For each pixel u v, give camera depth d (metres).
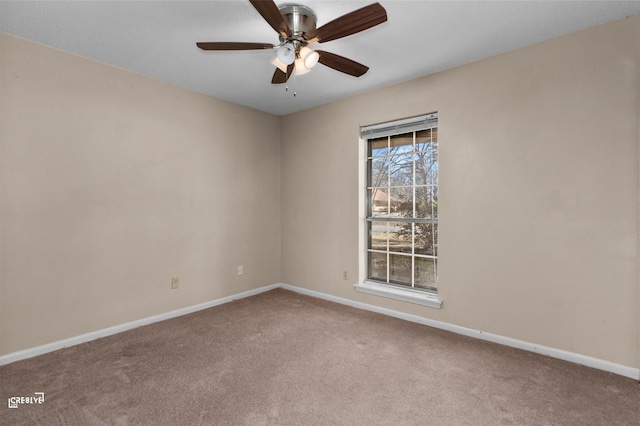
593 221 2.26
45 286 2.48
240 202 3.89
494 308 2.68
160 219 3.16
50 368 2.24
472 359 2.38
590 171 2.26
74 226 2.63
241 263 3.90
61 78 2.55
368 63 2.80
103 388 2.00
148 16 2.10
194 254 3.43
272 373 2.19
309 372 2.20
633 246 2.13
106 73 2.79
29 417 1.73
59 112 2.54
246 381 2.09
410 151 3.27
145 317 3.06
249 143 3.98
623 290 2.16
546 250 2.44
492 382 2.07
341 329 2.95
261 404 1.85
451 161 2.90
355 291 3.59
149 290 3.09
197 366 2.28
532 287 2.50
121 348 2.56
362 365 2.29
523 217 2.54
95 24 2.19
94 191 2.73
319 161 3.91
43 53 2.46
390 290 3.32
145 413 1.77
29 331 2.41
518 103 2.55
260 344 2.64
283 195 4.34
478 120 2.74
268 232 4.23
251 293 4.02
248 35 2.34
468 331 2.80
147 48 2.53
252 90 3.43
